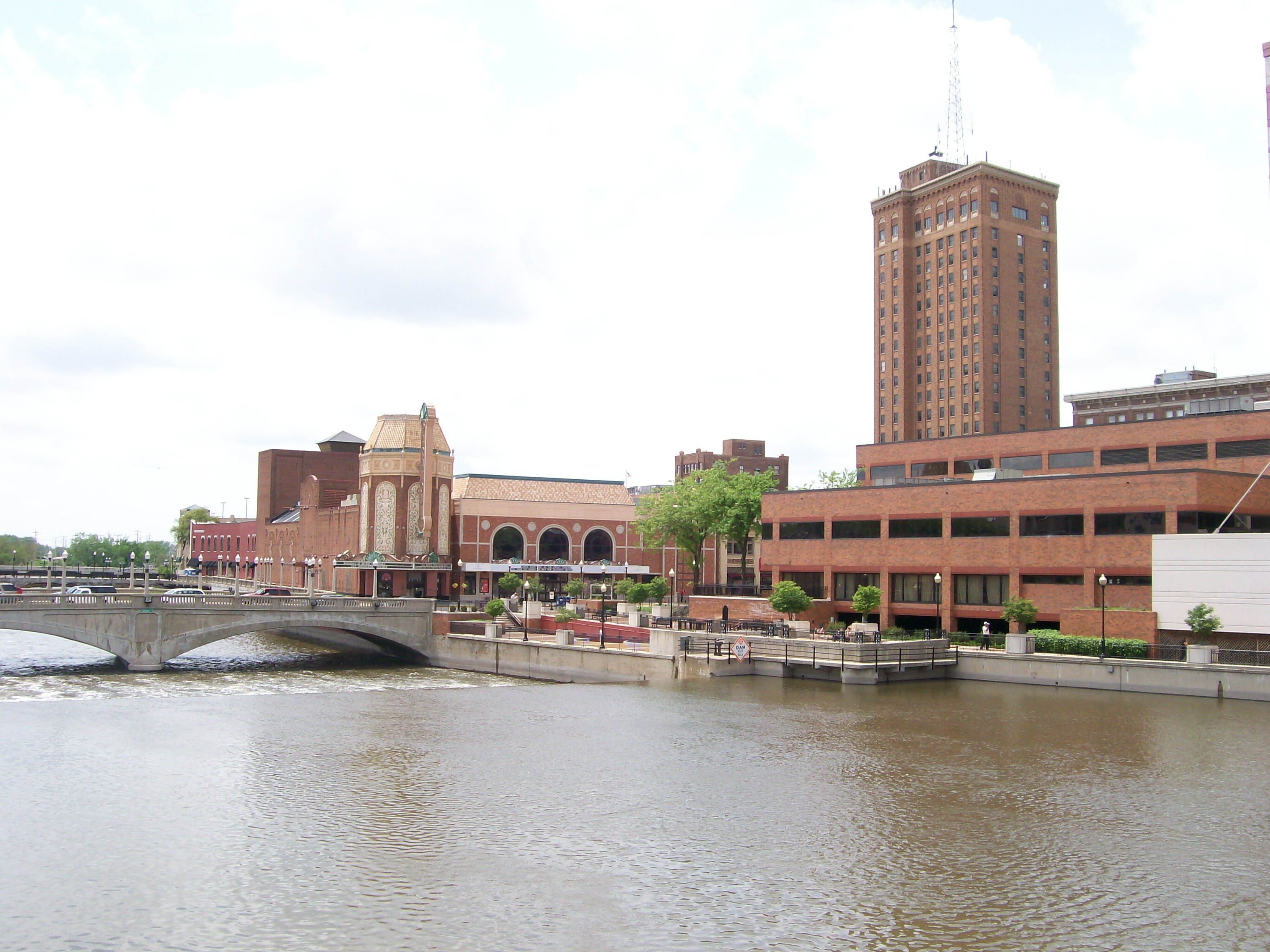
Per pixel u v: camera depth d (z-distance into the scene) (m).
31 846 26.42
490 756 38.16
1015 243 140.62
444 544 108.19
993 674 59.75
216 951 19.91
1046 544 65.00
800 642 61.38
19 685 64.12
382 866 24.97
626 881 24.06
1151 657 55.84
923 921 21.75
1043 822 29.28
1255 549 54.41
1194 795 32.34
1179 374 137.75
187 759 37.25
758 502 96.44
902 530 73.62
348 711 49.91
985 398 136.12
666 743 40.81
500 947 20.19
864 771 35.62
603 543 116.06
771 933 21.06
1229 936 21.22
